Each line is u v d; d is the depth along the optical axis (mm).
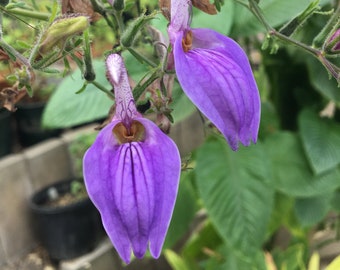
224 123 76
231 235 209
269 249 329
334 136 227
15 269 344
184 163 104
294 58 231
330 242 332
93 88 184
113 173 78
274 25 166
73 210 331
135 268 355
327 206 253
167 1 95
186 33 91
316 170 217
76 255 345
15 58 98
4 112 349
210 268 269
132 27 95
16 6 109
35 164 349
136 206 76
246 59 88
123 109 87
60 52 91
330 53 108
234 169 215
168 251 289
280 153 233
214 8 109
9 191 338
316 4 112
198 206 273
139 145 81
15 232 349
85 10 111
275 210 259
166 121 104
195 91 77
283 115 261
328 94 207
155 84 108
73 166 369
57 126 186
